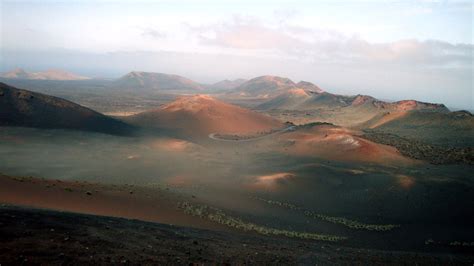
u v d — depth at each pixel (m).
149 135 102.44
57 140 77.00
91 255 10.56
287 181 49.53
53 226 12.53
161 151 80.06
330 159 69.69
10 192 21.08
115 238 12.98
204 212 28.94
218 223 26.31
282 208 38.56
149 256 11.72
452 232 34.44
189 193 38.50
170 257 12.09
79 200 23.47
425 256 21.94
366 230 33.16
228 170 60.78
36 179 27.75
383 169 60.72
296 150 79.44
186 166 63.94
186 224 23.69
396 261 18.50
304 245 19.83
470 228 36.00
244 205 37.22
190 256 12.75
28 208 15.62
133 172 57.31
